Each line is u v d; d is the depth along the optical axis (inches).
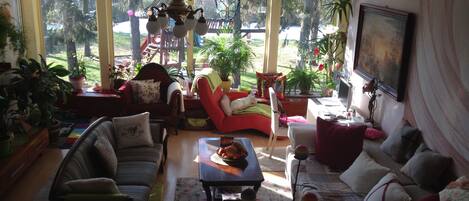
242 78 275.0
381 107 195.8
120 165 163.9
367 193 143.8
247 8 264.2
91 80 271.3
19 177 181.0
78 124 249.3
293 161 170.6
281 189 181.0
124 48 267.9
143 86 241.4
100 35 257.4
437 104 146.2
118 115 258.8
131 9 261.0
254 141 234.4
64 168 132.5
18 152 177.2
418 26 161.8
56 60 263.6
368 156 154.8
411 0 168.1
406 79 171.2
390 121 186.7
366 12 210.1
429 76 151.8
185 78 267.0
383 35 188.1
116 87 260.1
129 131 180.2
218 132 246.4
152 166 165.2
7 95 191.6
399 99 174.1
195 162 205.9
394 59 176.7
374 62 198.7
